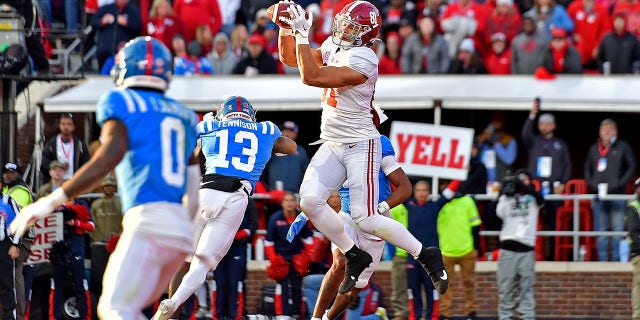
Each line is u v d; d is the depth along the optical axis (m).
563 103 62.62
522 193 54.59
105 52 68.88
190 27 70.62
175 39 68.38
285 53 33.62
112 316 24.16
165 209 24.66
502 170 63.69
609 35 69.31
